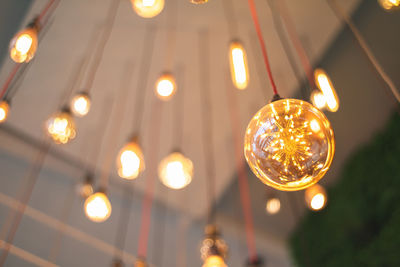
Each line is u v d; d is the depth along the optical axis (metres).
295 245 7.11
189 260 7.04
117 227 6.57
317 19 4.39
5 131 5.35
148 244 6.80
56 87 4.67
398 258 4.88
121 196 6.69
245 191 6.87
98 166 6.15
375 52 4.67
